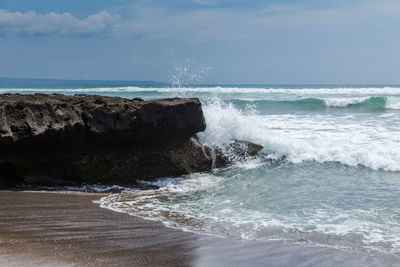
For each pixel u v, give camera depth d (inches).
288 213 224.4
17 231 182.4
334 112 745.0
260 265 151.9
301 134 452.8
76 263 144.6
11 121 268.8
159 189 282.4
